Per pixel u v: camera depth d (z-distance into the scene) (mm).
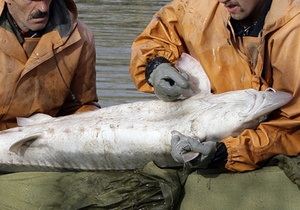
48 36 5402
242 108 4590
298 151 4594
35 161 5184
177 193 4703
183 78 4836
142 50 5137
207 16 4930
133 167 4961
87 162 5027
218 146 4543
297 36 4449
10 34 5352
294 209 4520
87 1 10555
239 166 4590
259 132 4582
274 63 4551
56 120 5223
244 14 4621
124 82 7504
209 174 4699
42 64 5422
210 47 4930
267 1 4617
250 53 4734
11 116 5508
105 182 4898
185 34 5059
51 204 4961
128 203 4789
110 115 5070
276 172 4590
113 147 4887
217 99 4793
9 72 5371
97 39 8609
